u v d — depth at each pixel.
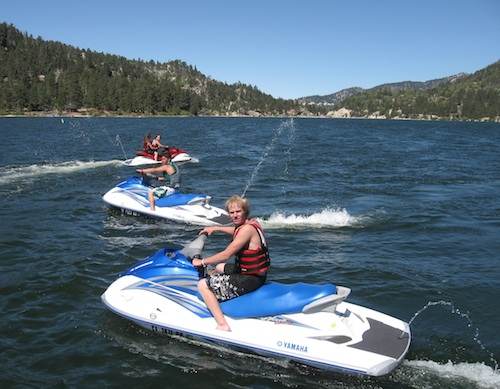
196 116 193.38
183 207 12.44
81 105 158.75
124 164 23.78
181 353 6.07
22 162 24.50
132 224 12.15
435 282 8.50
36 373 5.62
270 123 109.75
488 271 9.08
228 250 5.96
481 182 20.08
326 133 64.38
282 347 5.77
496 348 6.25
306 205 14.73
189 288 6.52
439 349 6.20
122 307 6.69
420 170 23.92
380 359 5.49
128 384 5.45
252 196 16.16
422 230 11.98
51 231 11.45
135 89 174.38
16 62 197.62
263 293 6.08
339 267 9.25
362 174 22.09
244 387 5.41
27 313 7.09
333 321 5.93
